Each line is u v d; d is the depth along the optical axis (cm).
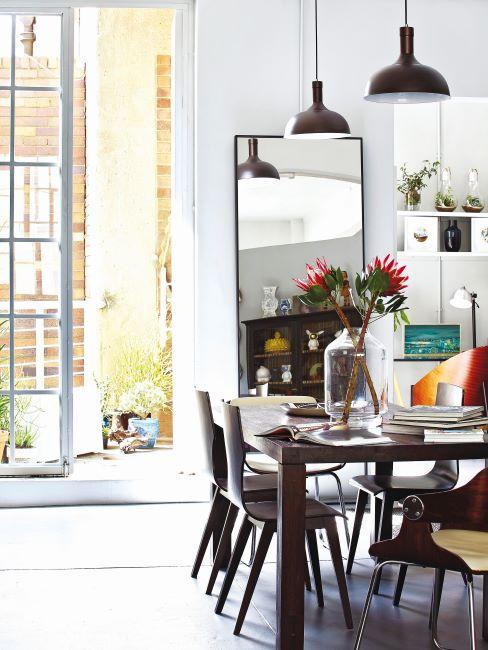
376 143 580
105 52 712
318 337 566
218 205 567
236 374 566
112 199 715
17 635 337
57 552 455
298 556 286
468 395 505
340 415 333
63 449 583
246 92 570
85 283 702
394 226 580
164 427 705
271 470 427
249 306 563
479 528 300
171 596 385
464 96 588
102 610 366
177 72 587
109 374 709
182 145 586
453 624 348
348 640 330
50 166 584
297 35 574
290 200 567
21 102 582
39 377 582
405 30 389
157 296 719
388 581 407
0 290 580
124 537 486
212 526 413
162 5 582
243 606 337
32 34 582
